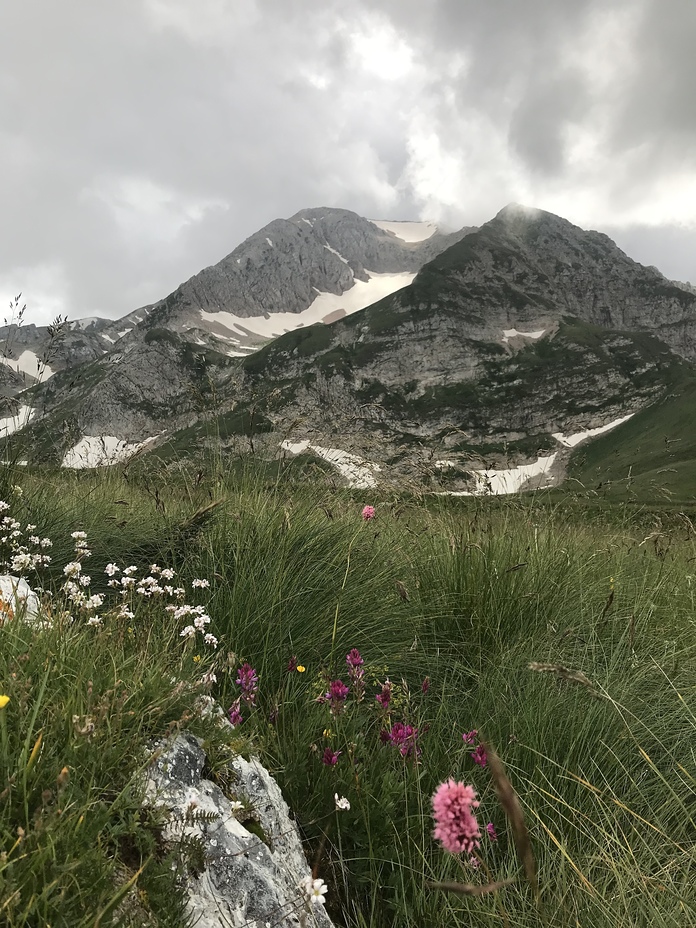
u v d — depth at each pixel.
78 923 1.48
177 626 3.41
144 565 4.92
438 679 4.23
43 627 2.58
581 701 3.61
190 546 4.95
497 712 3.59
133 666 2.60
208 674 2.69
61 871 1.54
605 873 2.63
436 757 3.24
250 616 4.15
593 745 3.33
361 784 2.85
